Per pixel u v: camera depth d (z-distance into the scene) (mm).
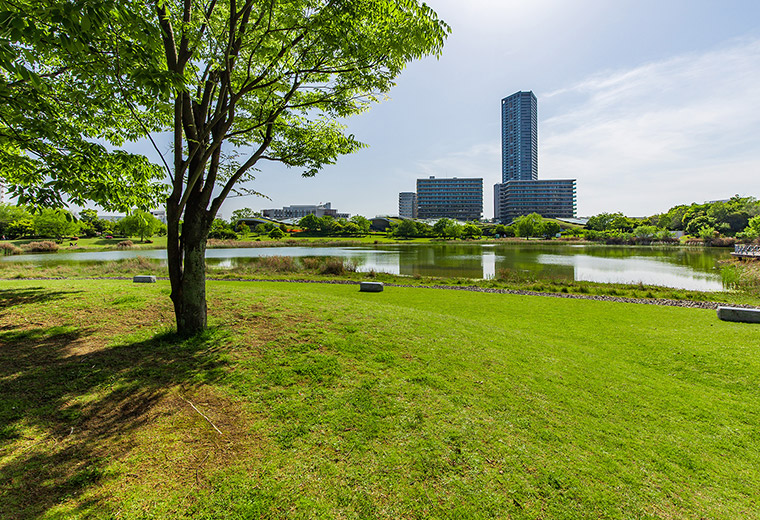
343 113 7457
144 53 4414
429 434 3799
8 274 20531
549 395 4945
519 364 5938
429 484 3119
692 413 4797
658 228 89625
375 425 3896
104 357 5074
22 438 3287
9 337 5590
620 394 5223
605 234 87188
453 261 36281
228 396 4297
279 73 6961
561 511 2947
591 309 11445
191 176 5941
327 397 4395
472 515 2832
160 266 25547
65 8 3121
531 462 3502
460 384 4984
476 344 6660
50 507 2570
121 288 9562
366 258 39812
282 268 24891
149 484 2881
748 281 18688
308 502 2822
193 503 2730
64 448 3213
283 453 3373
